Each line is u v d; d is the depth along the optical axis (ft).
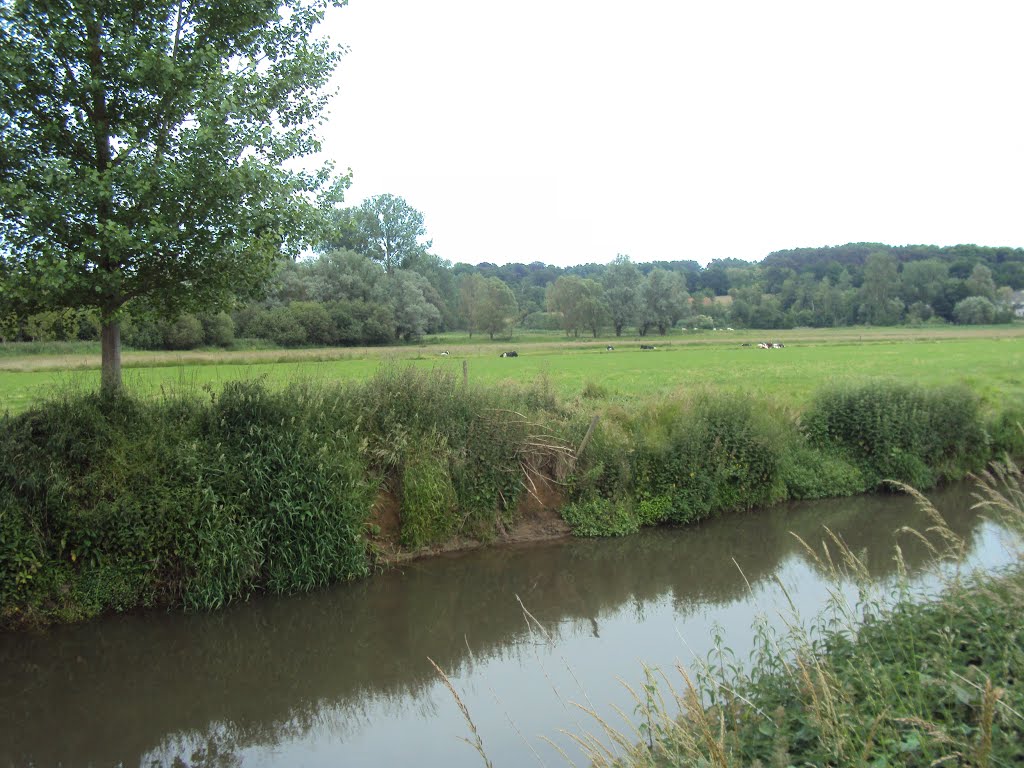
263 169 31.91
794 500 53.36
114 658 29.22
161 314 37.24
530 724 23.50
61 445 32.17
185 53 34.22
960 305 421.18
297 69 35.09
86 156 33.04
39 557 30.68
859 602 22.15
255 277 35.68
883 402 58.49
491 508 43.37
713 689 20.33
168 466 33.53
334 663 28.99
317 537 35.73
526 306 458.50
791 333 369.50
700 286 585.63
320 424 38.70
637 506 46.91
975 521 48.19
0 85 28.63
